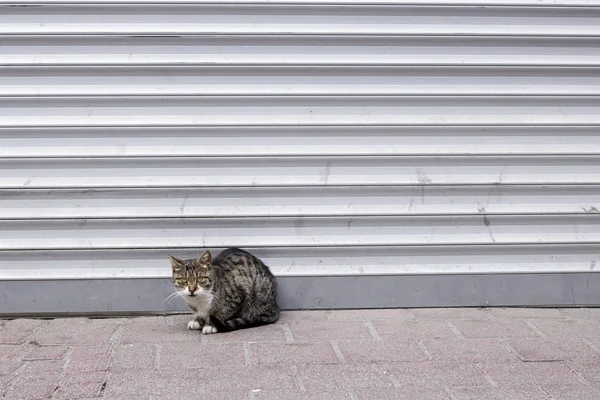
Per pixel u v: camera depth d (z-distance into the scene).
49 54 5.31
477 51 5.49
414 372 4.49
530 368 4.58
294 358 4.68
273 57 5.42
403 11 5.41
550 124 5.58
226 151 5.48
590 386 4.33
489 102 5.55
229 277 5.32
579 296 5.75
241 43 5.39
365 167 5.57
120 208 5.48
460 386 4.30
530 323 5.42
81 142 5.41
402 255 5.69
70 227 5.47
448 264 5.71
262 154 5.50
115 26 5.31
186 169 5.48
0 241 5.45
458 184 5.60
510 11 5.45
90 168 5.43
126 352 4.77
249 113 5.47
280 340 5.02
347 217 5.60
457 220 5.65
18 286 5.49
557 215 5.68
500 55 5.50
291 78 5.45
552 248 5.72
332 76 5.46
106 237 5.51
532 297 5.75
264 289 5.38
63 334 5.15
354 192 5.59
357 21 5.41
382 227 5.64
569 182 5.64
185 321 5.48
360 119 5.51
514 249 5.71
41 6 5.25
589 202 5.69
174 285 5.33
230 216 5.55
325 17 5.40
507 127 5.57
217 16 5.35
